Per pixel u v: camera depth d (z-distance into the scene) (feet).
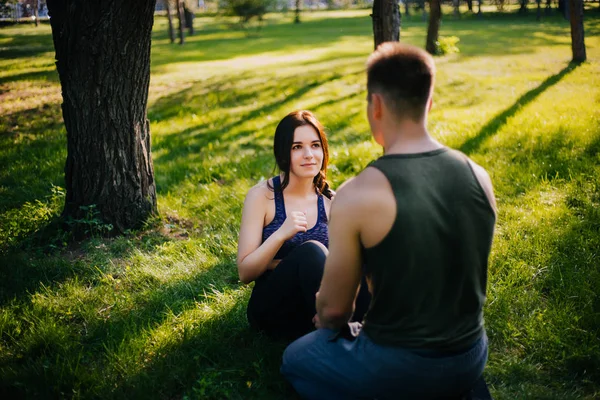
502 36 77.41
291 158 8.64
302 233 8.83
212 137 25.17
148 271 12.03
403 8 169.17
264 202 8.85
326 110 30.35
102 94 13.38
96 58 13.04
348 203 5.27
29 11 115.03
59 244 13.67
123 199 14.20
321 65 51.78
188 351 9.03
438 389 5.61
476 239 5.32
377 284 5.44
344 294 5.74
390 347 5.58
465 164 5.40
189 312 10.26
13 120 28.78
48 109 31.40
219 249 13.19
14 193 17.17
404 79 5.21
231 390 8.05
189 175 19.19
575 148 18.80
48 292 11.13
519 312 9.87
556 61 46.70
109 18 12.69
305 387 6.64
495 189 15.96
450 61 49.85
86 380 8.21
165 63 58.49
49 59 57.82
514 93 32.24
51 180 18.53
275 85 39.86
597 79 34.81
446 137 21.86
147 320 10.02
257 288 8.75
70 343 9.25
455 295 5.42
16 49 70.38
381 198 5.14
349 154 20.39
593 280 10.51
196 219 15.31
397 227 5.11
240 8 94.53
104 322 10.05
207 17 156.35
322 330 6.63
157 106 33.35
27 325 9.96
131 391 8.00
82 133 13.58
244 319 9.80
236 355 8.81
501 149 19.65
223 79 43.75
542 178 16.16
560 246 12.09
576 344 8.75
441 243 5.19
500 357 8.74
